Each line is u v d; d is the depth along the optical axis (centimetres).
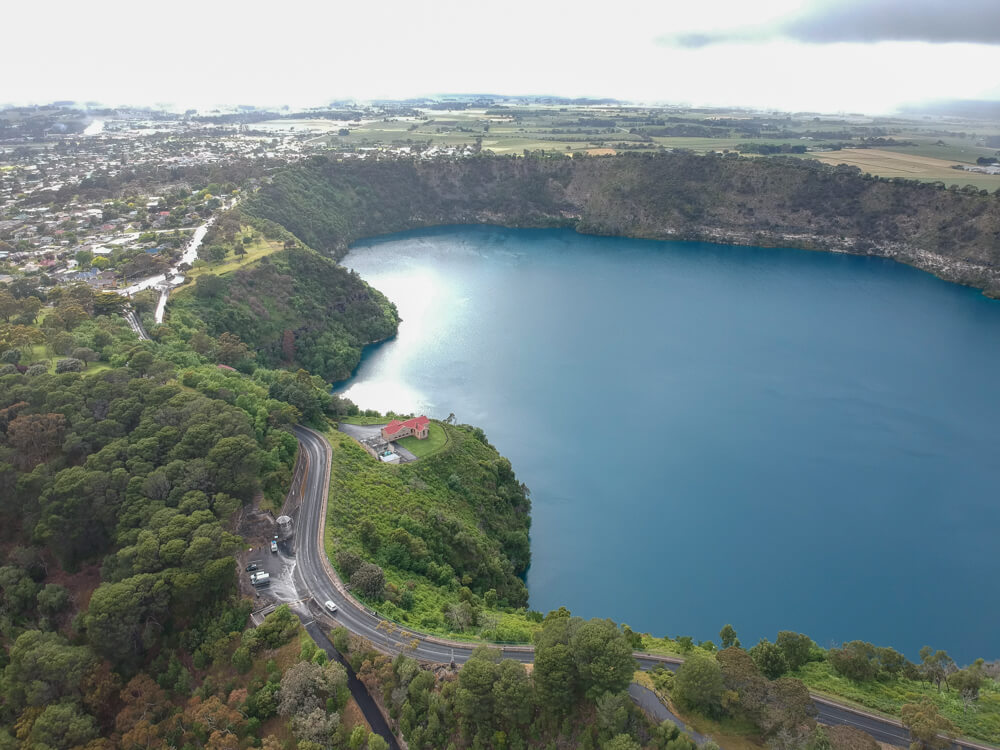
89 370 14512
